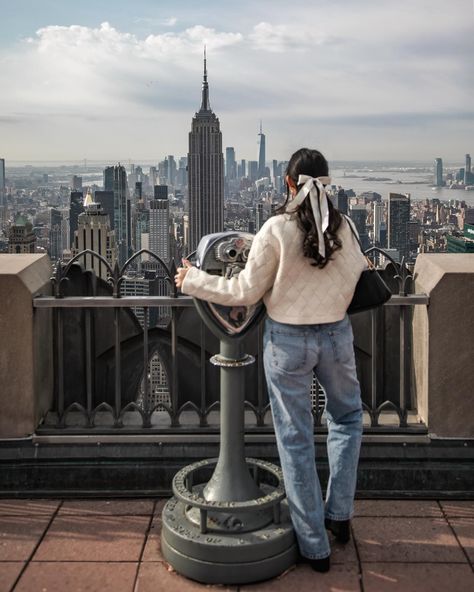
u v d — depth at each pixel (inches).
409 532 117.3
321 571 105.8
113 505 126.8
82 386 148.6
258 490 112.6
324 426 132.6
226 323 107.9
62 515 123.1
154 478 130.3
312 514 105.0
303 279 100.7
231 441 111.7
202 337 134.1
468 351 129.0
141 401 149.5
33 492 129.3
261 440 132.7
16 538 115.1
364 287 105.3
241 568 102.7
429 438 131.0
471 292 127.8
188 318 147.6
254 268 101.0
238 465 112.0
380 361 147.6
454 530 117.9
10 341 129.2
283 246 99.7
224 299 102.3
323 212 99.9
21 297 128.3
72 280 145.0
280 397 103.8
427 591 101.1
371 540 115.0
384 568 107.0
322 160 102.3
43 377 137.6
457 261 135.3
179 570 105.0
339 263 102.0
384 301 106.0
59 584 102.5
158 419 138.3
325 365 104.0
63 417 133.3
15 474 129.5
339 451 110.3
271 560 103.9
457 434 130.9
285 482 106.3
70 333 147.0
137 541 114.4
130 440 131.9
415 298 128.5
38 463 130.2
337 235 101.7
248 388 148.6
